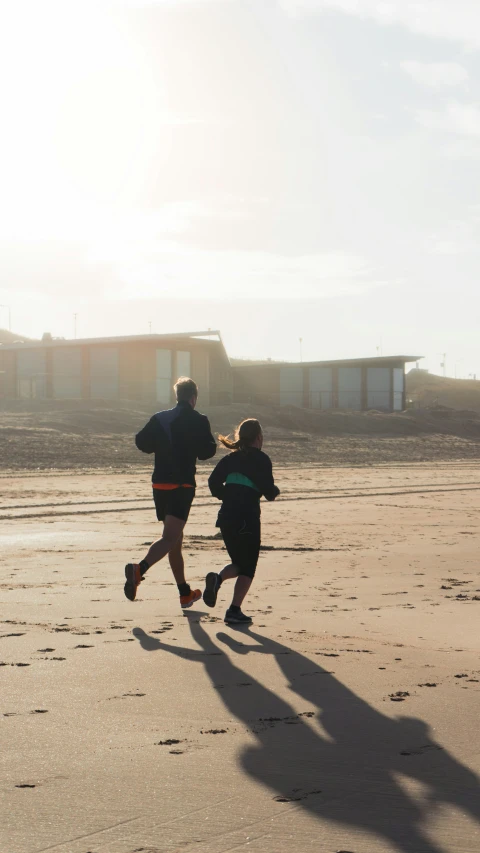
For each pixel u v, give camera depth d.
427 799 3.39
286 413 69.69
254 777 3.64
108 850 2.93
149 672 5.50
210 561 11.31
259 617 7.58
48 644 6.34
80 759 3.87
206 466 37.97
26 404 65.44
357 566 11.11
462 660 5.91
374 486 29.16
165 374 77.19
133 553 12.30
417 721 4.46
